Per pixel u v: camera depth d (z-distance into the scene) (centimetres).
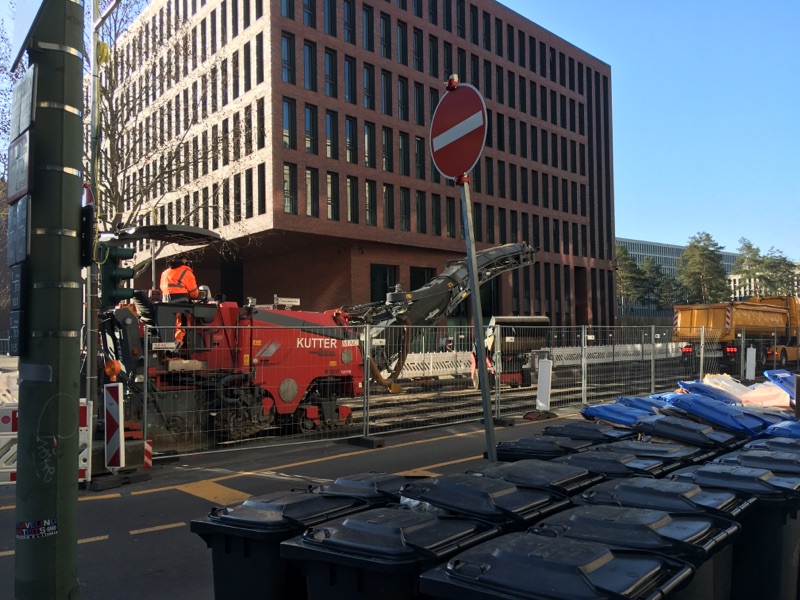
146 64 2256
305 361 1084
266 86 3175
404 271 3816
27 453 301
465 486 278
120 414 755
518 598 191
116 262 811
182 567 500
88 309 838
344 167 3447
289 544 242
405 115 3809
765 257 8762
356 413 1193
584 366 1400
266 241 3494
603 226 5431
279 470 835
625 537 228
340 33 3478
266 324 1052
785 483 309
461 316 3847
